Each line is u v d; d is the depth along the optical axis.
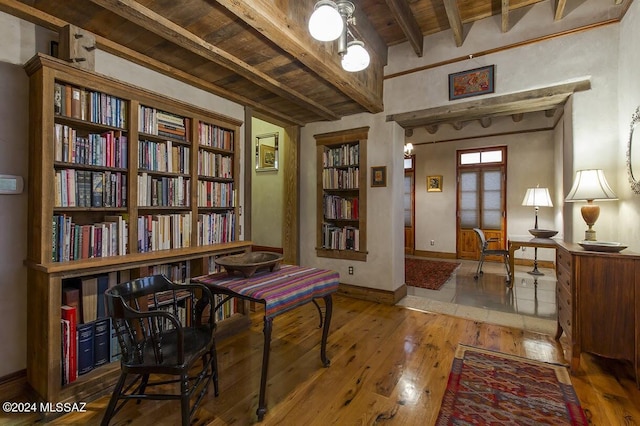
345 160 4.19
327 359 2.28
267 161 5.34
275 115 3.88
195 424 1.65
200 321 1.98
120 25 2.03
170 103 2.44
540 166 6.21
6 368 1.81
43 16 1.86
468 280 4.96
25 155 1.87
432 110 3.52
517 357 2.39
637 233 2.25
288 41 2.13
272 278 2.06
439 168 7.32
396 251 3.86
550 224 6.08
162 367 1.43
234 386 2.01
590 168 2.71
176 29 2.03
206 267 2.60
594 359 2.35
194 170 2.66
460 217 7.09
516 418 1.69
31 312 1.83
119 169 2.16
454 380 2.07
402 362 2.32
